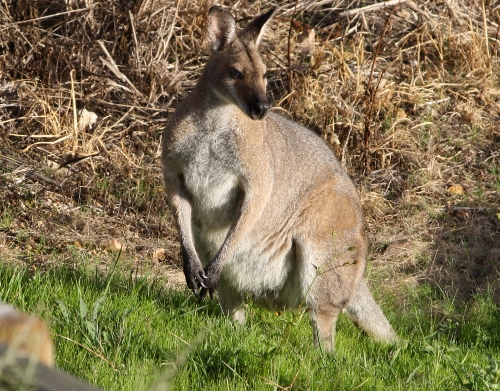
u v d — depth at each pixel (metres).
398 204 23.69
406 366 14.21
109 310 13.98
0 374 4.73
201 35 27.80
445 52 29.28
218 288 16.88
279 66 26.92
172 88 26.52
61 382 4.80
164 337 13.36
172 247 21.09
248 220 15.77
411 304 19.67
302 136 17.16
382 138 25.45
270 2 30.22
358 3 30.64
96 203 22.33
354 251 16.80
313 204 16.67
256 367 12.28
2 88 25.06
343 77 26.62
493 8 32.06
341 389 12.12
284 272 16.81
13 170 22.64
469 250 22.14
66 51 26.11
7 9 26.23
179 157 15.77
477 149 26.17
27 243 20.02
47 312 13.30
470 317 18.98
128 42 27.02
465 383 12.70
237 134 15.46
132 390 10.63
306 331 16.55
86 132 24.56
